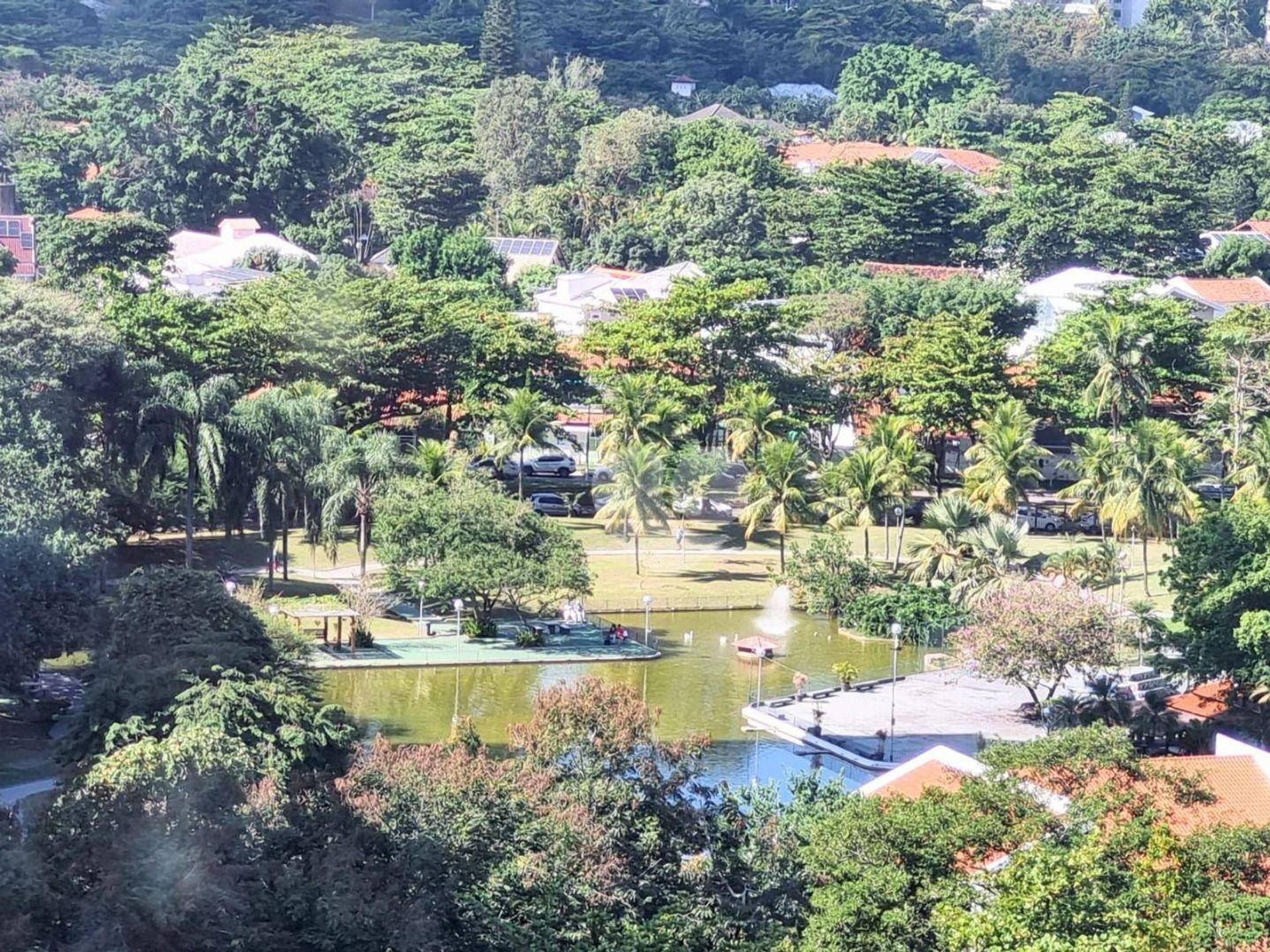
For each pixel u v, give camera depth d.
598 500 145.12
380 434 126.19
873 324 171.38
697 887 55.50
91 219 186.38
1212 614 87.38
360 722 92.19
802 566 122.56
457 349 146.88
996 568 115.81
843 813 55.34
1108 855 51.00
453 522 109.62
